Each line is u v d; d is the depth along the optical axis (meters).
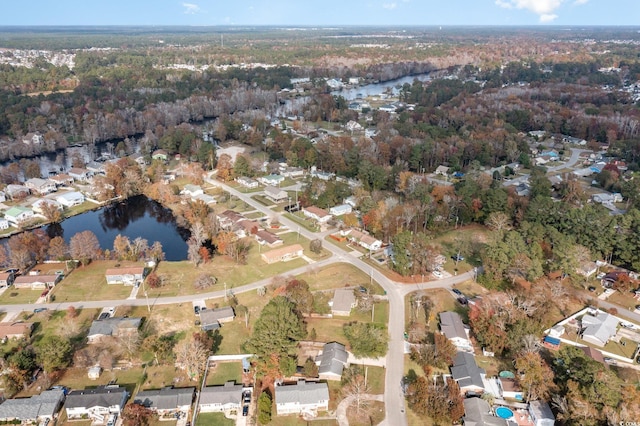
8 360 103.50
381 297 133.38
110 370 106.06
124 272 142.12
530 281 133.00
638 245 142.88
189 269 150.38
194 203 190.00
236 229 175.00
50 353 102.88
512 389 98.50
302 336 109.06
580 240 152.38
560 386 94.31
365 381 100.94
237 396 96.44
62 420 92.94
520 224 162.75
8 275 141.12
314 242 156.75
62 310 127.75
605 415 83.44
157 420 93.12
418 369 106.06
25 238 153.62
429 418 93.12
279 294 123.12
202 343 108.31
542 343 113.38
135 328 114.00
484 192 184.12
